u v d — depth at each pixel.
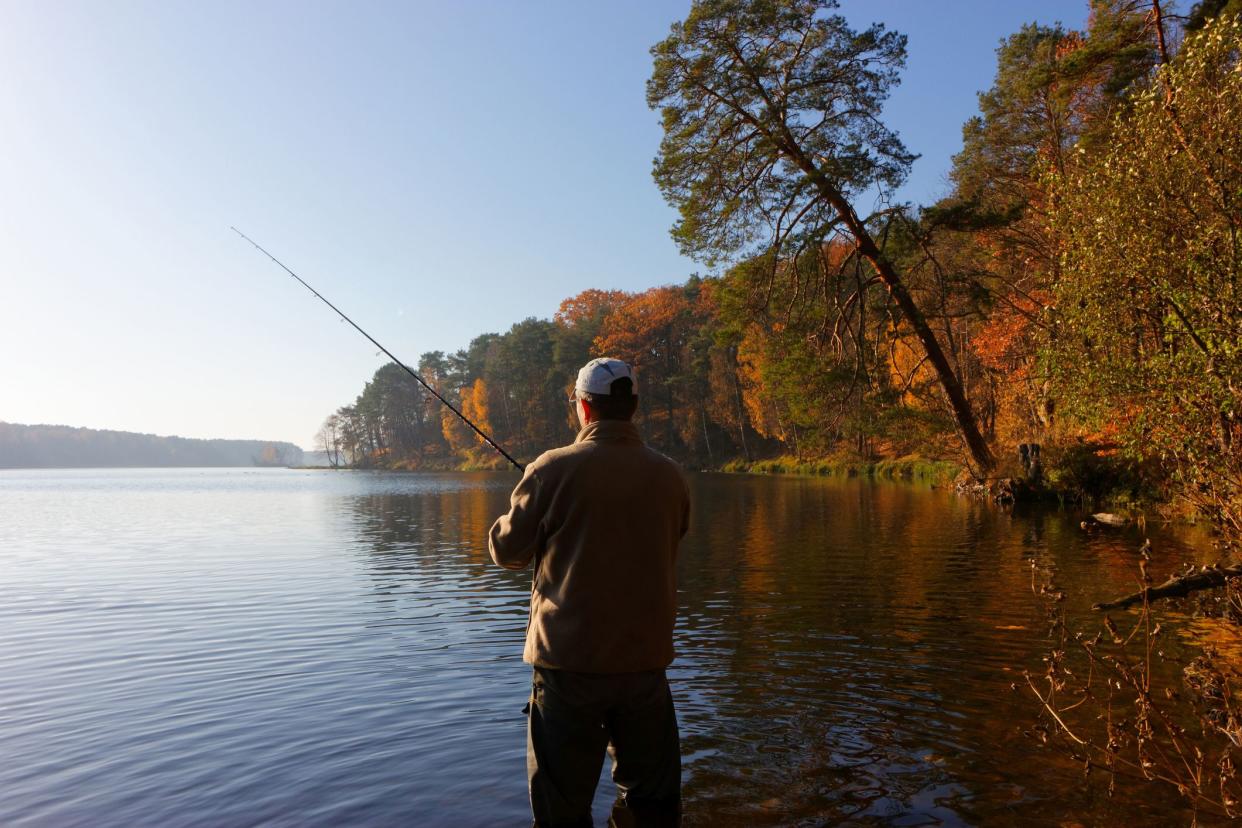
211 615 8.21
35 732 4.48
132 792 3.55
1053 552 11.62
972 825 3.06
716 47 21.61
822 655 5.94
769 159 21.84
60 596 9.62
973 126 29.50
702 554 12.34
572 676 2.72
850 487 32.91
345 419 158.88
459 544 15.68
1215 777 3.49
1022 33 28.31
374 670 5.79
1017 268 26.67
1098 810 3.19
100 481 89.62
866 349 23.67
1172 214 6.82
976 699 4.77
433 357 128.12
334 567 12.14
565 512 2.73
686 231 22.27
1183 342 6.67
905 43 21.23
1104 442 19.48
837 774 3.59
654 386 73.50
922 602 8.07
